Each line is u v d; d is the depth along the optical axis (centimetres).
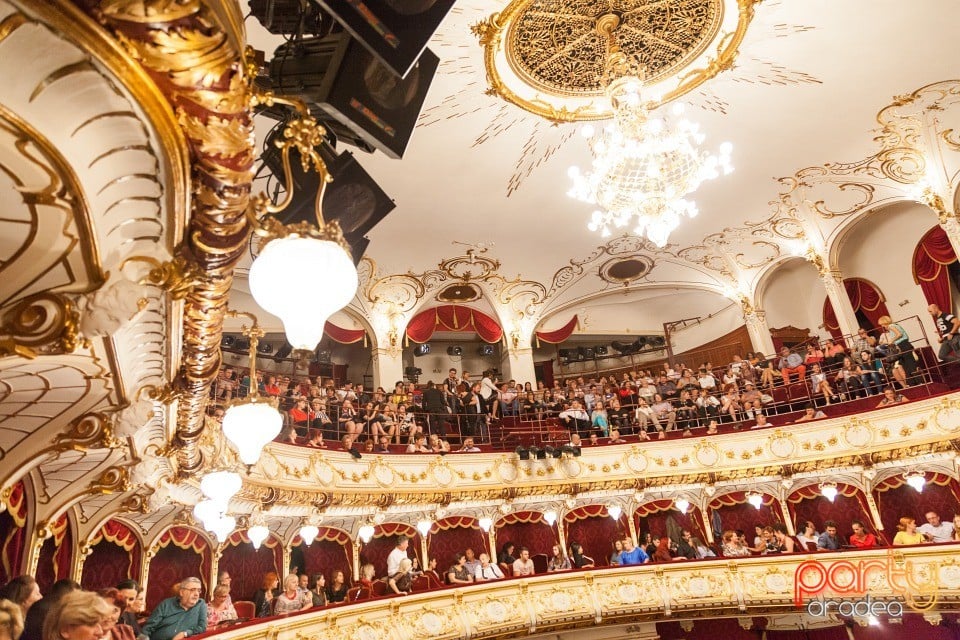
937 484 980
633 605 937
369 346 1212
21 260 225
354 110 334
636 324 1448
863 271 1202
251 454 333
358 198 394
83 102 176
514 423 1117
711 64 762
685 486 1023
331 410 970
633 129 732
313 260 193
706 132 883
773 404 1073
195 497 665
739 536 1015
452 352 1425
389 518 949
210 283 285
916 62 774
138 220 231
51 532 550
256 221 213
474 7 654
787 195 1065
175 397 416
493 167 906
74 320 247
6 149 180
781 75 785
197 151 203
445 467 955
